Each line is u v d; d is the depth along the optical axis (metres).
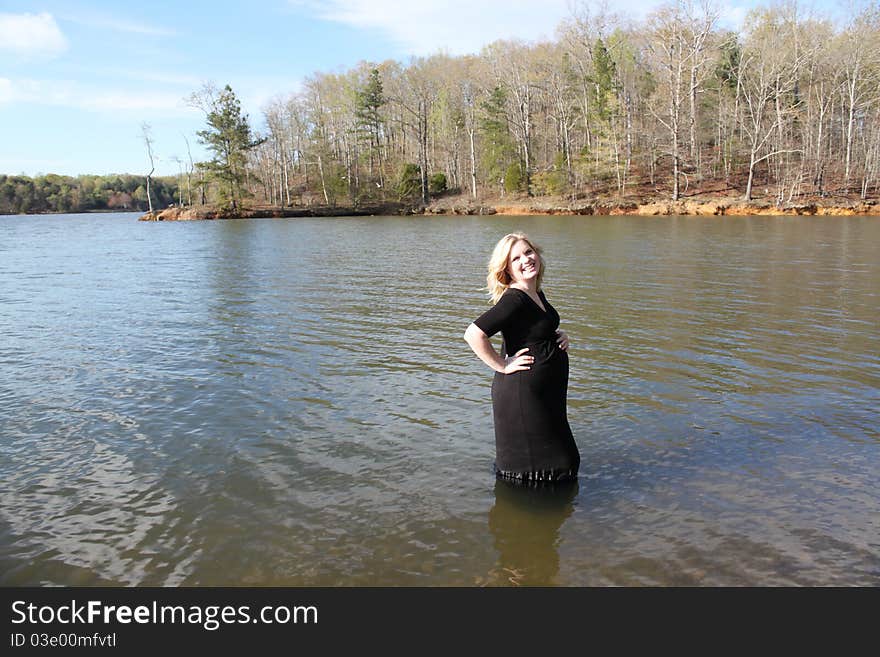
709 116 66.19
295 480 4.95
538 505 4.50
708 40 57.91
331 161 81.75
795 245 23.05
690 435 5.68
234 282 15.80
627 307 11.62
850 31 54.88
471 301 12.72
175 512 4.50
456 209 65.69
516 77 70.81
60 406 6.71
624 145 65.25
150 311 11.99
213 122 70.00
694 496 4.58
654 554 3.90
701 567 3.78
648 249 22.48
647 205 52.66
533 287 4.79
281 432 5.90
